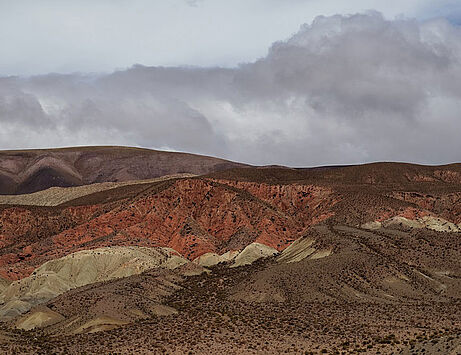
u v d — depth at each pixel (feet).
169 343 400.67
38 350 393.29
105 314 479.82
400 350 353.72
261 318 470.39
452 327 408.46
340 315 469.16
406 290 545.85
